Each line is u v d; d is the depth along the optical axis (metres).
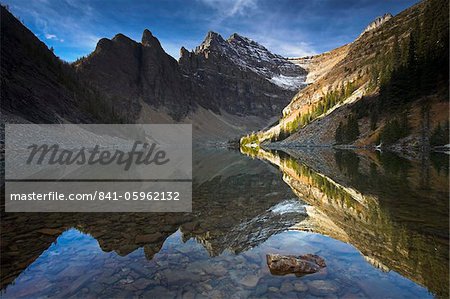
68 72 132.88
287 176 24.30
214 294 5.22
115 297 5.12
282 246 7.66
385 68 106.69
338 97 138.25
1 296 5.14
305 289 5.35
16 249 7.36
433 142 61.41
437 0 101.19
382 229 8.85
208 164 40.84
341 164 34.09
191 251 7.34
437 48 86.56
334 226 9.41
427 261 6.43
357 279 5.70
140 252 7.27
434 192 14.89
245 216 11.13
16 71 84.94
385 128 73.31
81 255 7.01
